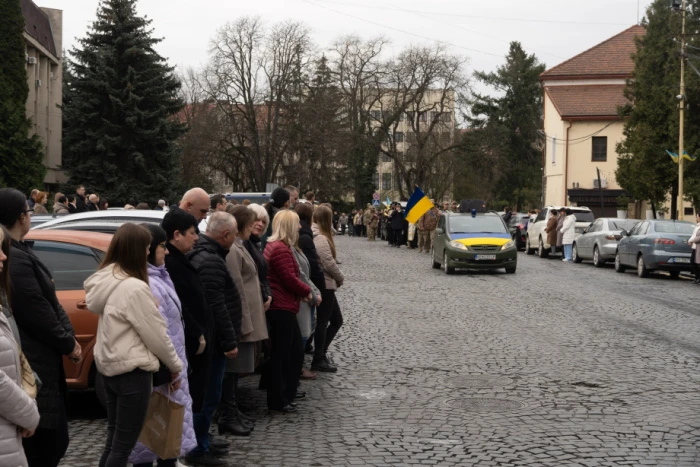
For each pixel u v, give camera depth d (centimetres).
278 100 5694
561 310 1562
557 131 5650
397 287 2019
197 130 6031
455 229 2519
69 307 784
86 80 4116
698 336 1254
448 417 768
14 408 361
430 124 5988
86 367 781
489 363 1034
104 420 768
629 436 698
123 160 4172
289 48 5662
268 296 757
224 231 654
